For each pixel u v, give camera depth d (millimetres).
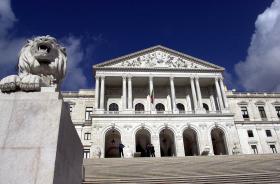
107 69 52875
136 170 13680
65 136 4465
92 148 45125
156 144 46125
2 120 4137
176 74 53938
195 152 48938
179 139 47062
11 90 4547
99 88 52469
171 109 54562
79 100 58781
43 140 3992
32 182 3668
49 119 4188
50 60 5438
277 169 12961
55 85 5242
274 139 57188
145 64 54719
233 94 62844
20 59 5332
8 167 3756
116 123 47312
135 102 55375
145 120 48062
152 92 51562
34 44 5395
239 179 11070
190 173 12906
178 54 56625
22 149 3896
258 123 58656
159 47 56656
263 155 18766
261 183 10641
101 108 49344
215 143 53406
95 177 11664
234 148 41531
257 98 62812
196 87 53812
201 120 49062
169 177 11742
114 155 49562
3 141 3941
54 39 5586
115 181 10648
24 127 4090
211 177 11430
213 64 55906
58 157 4008
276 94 63562
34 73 5273
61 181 4121
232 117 50000
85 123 55281
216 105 56156
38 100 4379
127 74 52781
